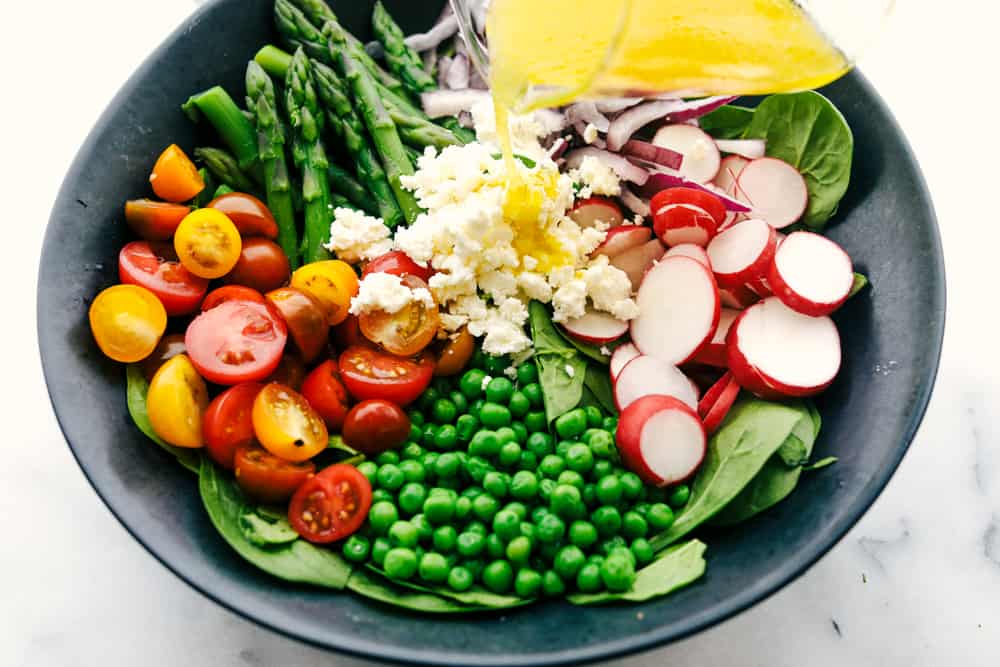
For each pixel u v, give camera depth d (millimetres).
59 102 538
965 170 521
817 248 447
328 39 483
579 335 453
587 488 420
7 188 522
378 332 442
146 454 422
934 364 413
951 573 453
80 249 440
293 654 439
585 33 410
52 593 450
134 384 430
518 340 448
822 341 441
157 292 439
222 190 473
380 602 404
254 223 456
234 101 482
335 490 418
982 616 446
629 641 380
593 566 404
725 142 486
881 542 458
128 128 455
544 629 394
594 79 392
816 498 412
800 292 440
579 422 434
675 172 476
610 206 470
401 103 487
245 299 437
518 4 425
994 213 514
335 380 441
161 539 401
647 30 398
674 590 398
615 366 453
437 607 401
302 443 420
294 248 473
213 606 447
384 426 429
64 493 469
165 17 553
